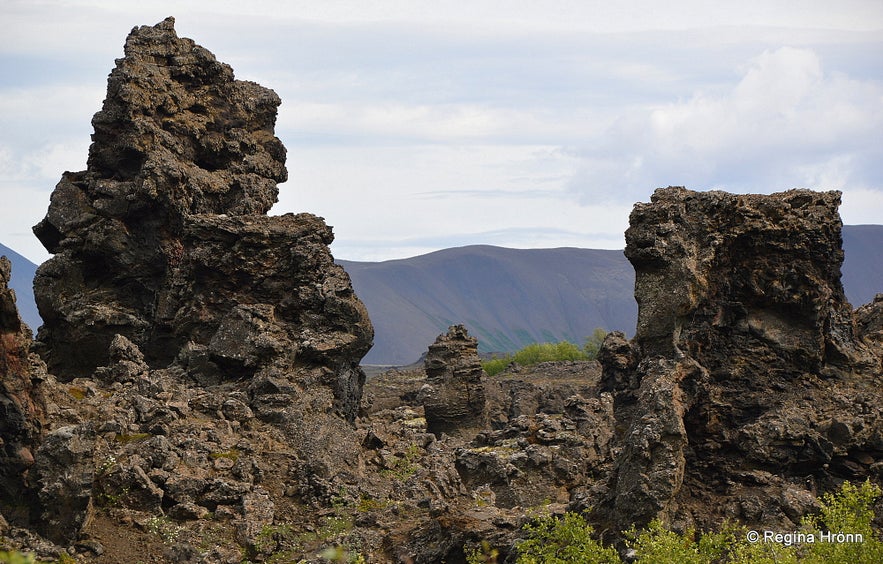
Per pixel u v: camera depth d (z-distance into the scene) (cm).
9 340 5728
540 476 7619
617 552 5256
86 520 5884
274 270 8056
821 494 5616
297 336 7738
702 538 5072
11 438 5681
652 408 5469
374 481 7188
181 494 6394
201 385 7656
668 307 5675
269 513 6481
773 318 5872
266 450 7012
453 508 6406
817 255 5897
